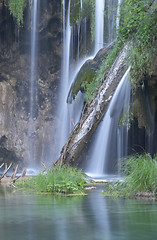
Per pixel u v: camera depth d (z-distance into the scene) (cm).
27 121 2453
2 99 2392
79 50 2291
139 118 1254
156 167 583
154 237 228
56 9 2356
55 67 2450
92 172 1688
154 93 1246
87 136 1002
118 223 288
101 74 1169
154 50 984
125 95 1235
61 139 2358
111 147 1605
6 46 2392
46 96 2480
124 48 1024
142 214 347
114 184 667
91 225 277
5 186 823
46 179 700
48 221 297
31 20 2377
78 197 551
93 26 2131
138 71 1028
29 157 2419
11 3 2262
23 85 2466
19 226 272
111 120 1542
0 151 2369
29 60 2458
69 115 1947
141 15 960
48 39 2423
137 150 1617
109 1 2025
